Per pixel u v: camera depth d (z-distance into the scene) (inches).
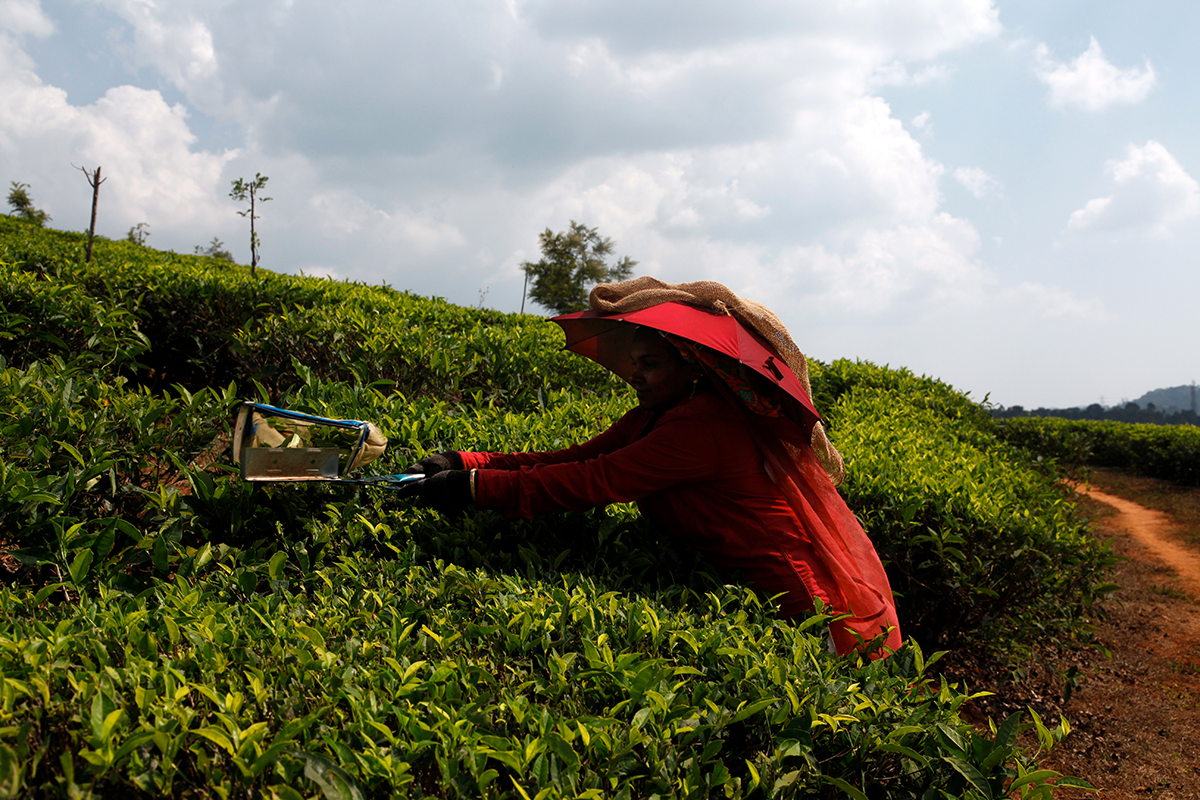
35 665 48.8
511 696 57.2
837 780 54.4
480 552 88.9
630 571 90.7
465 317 285.0
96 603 64.3
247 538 89.4
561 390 197.6
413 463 107.9
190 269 261.6
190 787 45.1
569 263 1625.2
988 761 57.7
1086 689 186.7
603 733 51.3
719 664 66.2
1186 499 527.2
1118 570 319.3
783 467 92.2
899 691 67.2
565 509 89.3
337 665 56.4
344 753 46.1
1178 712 179.8
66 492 78.5
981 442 258.7
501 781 51.1
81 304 159.8
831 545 91.2
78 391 103.4
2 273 162.4
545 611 68.7
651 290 96.1
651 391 98.1
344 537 86.7
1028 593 153.6
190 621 60.6
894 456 174.9
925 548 147.5
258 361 183.9
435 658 62.6
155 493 87.3
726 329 89.7
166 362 219.8
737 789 51.8
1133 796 142.3
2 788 38.3
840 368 326.6
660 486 89.4
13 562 86.0
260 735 45.8
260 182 296.0
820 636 82.2
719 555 92.9
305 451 80.4
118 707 46.1
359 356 183.0
